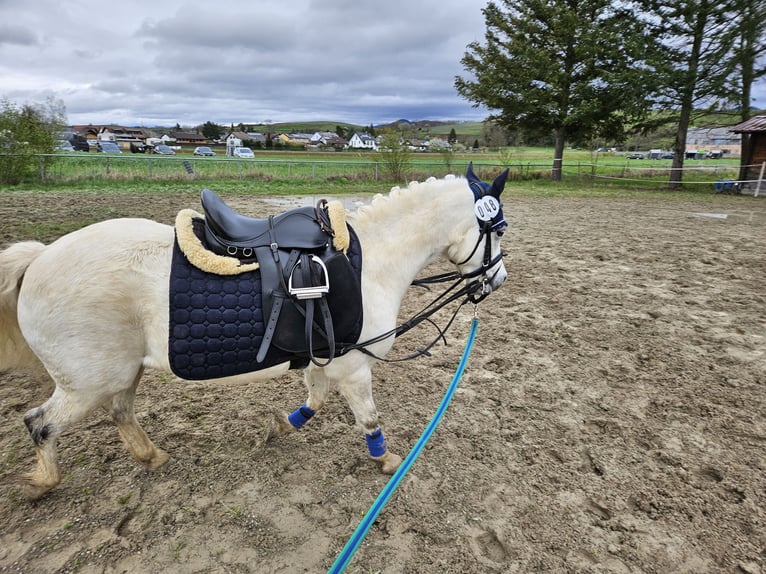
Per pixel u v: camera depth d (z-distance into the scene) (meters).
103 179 18.14
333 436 3.45
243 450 3.26
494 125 27.27
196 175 20.20
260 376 2.56
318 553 2.47
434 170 24.89
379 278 2.72
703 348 5.08
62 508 2.67
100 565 2.34
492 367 4.63
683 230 11.64
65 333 2.28
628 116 22.64
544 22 23.52
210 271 2.33
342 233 2.53
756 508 2.85
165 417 3.60
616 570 2.43
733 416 3.82
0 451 3.11
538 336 5.36
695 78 19.70
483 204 2.86
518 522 2.72
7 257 2.42
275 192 17.91
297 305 2.39
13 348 2.58
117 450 3.17
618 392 4.18
